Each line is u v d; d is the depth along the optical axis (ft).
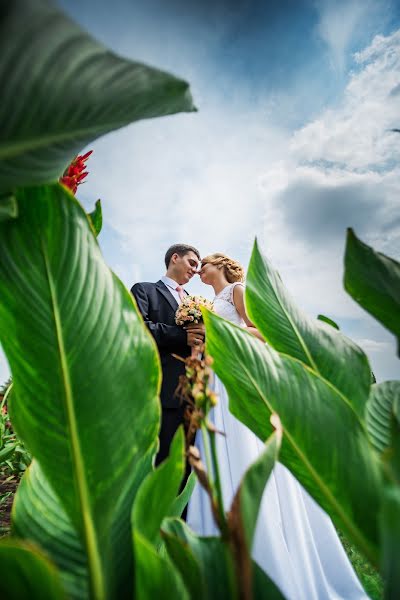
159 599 1.23
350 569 5.28
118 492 1.59
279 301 2.69
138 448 1.69
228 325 2.08
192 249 8.75
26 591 1.21
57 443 1.55
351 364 2.41
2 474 9.33
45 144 1.23
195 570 1.35
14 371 1.62
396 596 1.01
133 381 1.70
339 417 1.84
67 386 1.56
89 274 1.72
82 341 1.62
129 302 1.83
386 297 2.00
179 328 6.89
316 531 5.53
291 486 5.37
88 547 1.46
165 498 1.56
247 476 1.12
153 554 1.20
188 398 1.40
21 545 1.15
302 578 4.65
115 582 1.59
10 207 1.48
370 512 1.67
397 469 1.34
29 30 0.83
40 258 1.64
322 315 3.79
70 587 1.61
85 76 1.00
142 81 1.08
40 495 1.91
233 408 2.31
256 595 1.58
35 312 1.61
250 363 1.98
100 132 1.33
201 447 5.91
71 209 1.72
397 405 2.23
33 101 1.04
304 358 2.44
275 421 1.39
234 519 1.09
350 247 2.09
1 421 7.62
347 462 1.76
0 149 1.16
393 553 1.02
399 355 1.97
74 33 0.85
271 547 4.69
